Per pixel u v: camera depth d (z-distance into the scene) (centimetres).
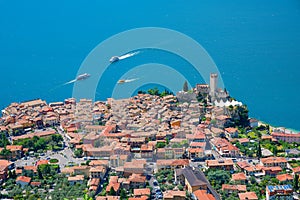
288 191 19662
